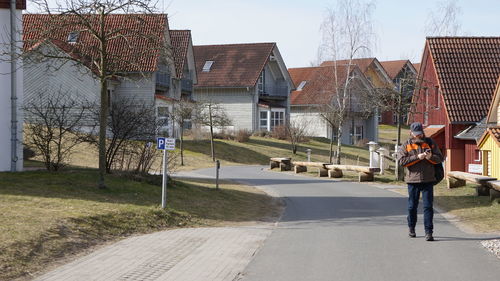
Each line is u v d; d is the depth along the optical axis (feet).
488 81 95.81
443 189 74.18
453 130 94.07
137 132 65.26
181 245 35.60
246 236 39.34
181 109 128.06
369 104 104.37
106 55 54.95
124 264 29.96
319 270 28.53
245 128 181.37
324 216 51.57
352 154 173.47
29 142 69.92
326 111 146.41
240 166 130.72
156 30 59.31
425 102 102.17
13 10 61.11
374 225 45.03
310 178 98.73
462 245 34.96
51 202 45.06
